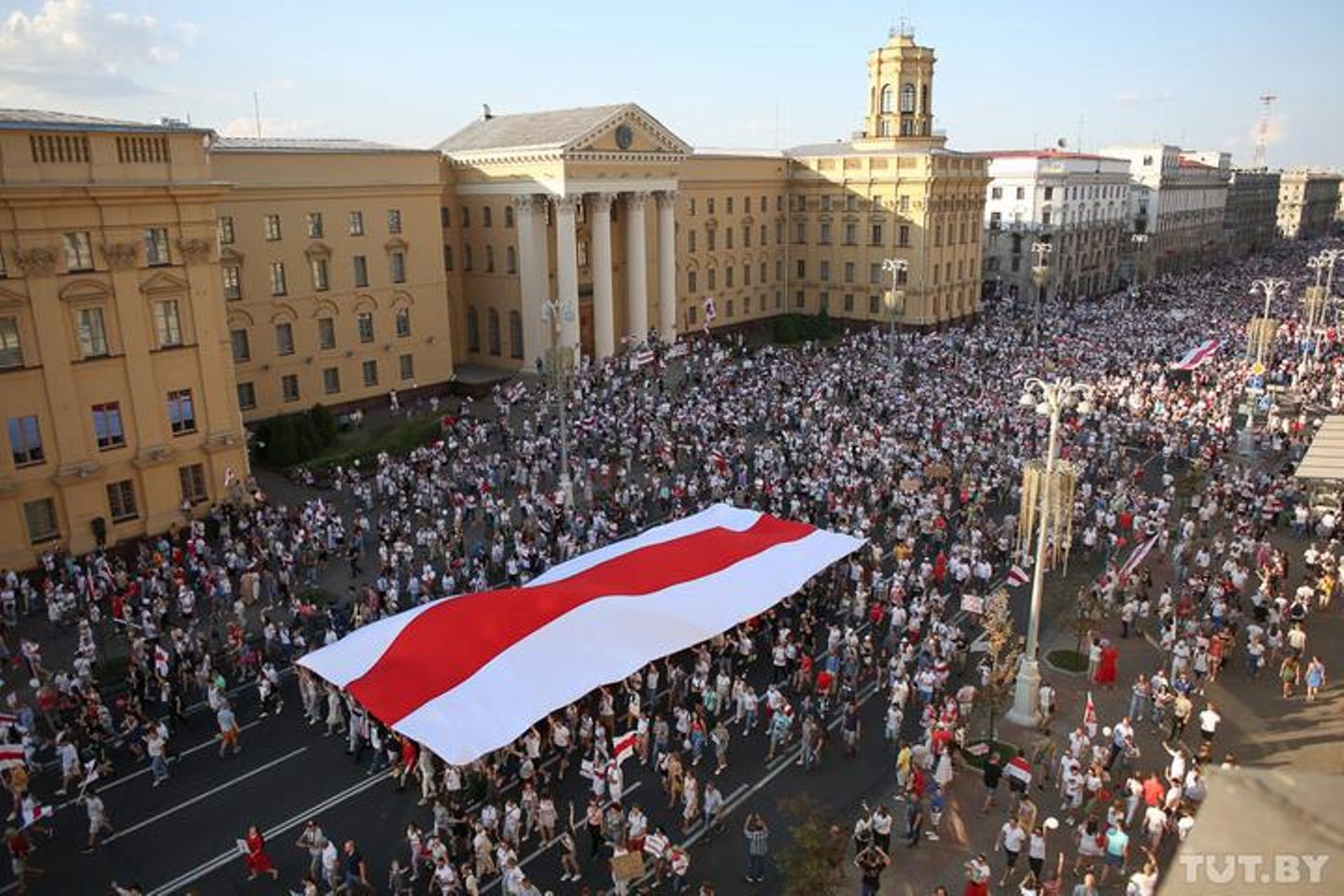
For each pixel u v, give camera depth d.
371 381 66.69
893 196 94.25
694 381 71.81
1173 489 45.16
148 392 43.09
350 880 22.06
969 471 47.69
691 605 31.34
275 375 61.34
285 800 26.09
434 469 50.53
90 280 40.62
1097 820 23.05
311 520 43.50
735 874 22.88
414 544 42.94
